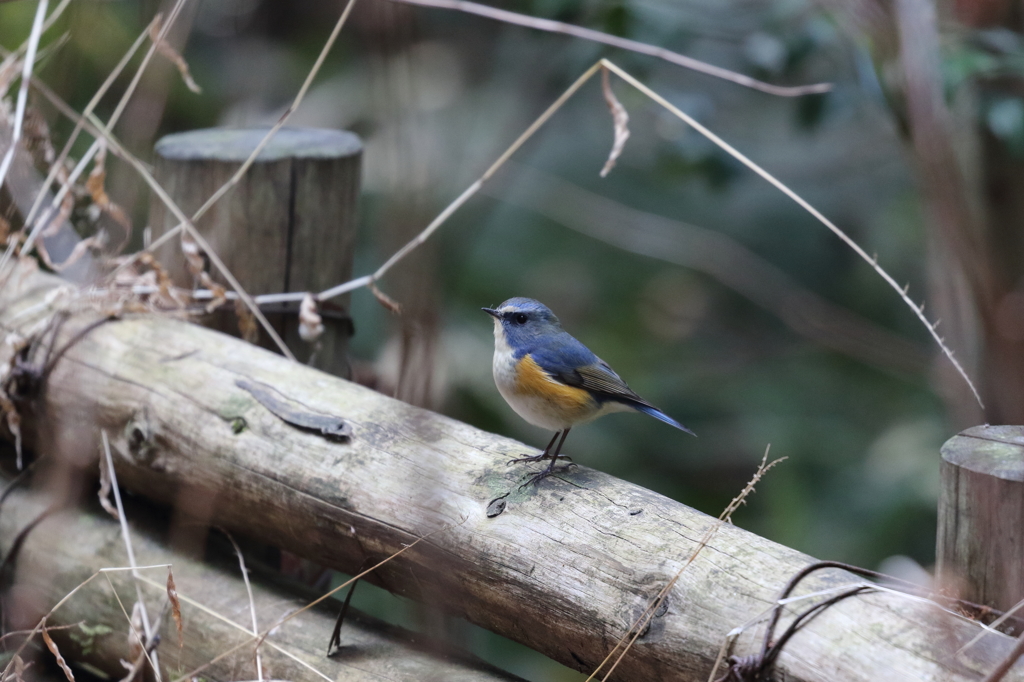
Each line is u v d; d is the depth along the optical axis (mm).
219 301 7520
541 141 17297
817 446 15039
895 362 12422
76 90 11047
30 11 10641
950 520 4477
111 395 6762
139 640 5434
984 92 8680
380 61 3994
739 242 17297
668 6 10984
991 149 8648
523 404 6820
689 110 10969
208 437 6270
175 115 12273
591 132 18484
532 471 5504
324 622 5965
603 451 15250
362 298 13445
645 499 5102
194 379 6609
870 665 3771
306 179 7883
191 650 5984
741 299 17781
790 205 17328
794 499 13039
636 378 16219
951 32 8281
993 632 3799
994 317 3373
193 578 6441
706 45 13594
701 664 4238
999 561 4270
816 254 17094
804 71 11180
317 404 6168
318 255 8055
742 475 15586
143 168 7234
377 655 5570
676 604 4406
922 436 13492
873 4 5094
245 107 11133
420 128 3932
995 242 8422
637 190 17844
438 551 5125
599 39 7715
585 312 17188
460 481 5500
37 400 7129
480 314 14188
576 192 16766
